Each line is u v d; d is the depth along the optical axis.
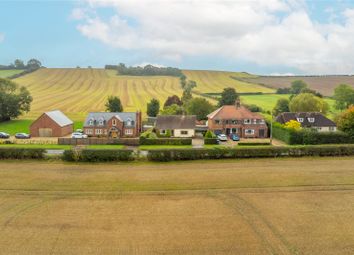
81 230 23.25
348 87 121.25
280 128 72.38
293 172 38.69
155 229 23.45
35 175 37.28
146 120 106.31
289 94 171.50
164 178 36.22
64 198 29.91
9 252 20.14
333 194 31.05
